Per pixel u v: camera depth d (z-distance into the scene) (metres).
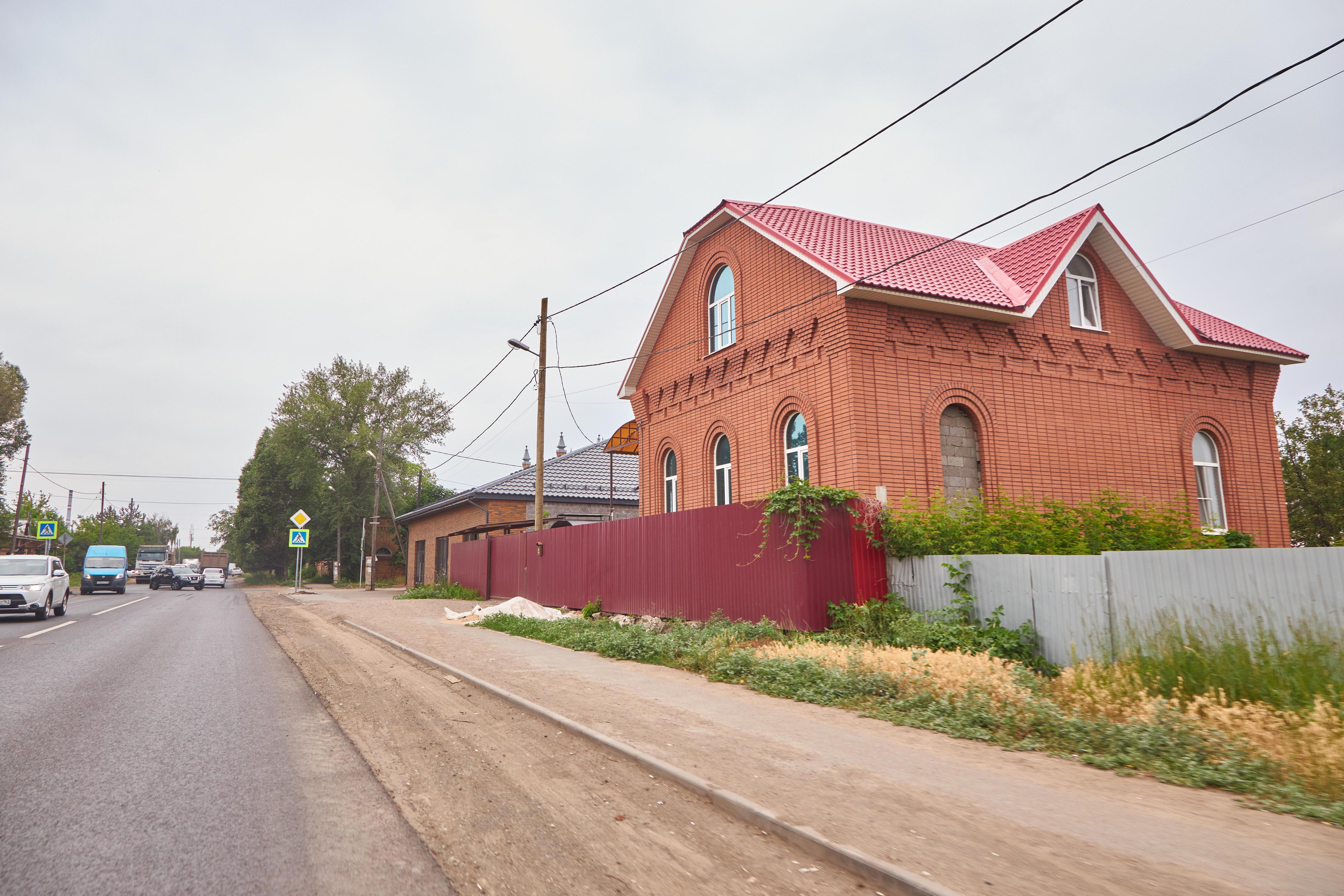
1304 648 7.20
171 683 9.48
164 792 5.12
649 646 11.35
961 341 14.49
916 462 13.70
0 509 57.88
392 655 12.11
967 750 6.12
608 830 4.52
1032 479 14.71
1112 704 7.05
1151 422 16.31
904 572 11.62
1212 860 3.90
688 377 18.86
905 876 3.65
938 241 18.39
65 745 6.36
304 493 64.94
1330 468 23.77
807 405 14.53
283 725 7.14
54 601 19.89
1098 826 4.39
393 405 62.91
